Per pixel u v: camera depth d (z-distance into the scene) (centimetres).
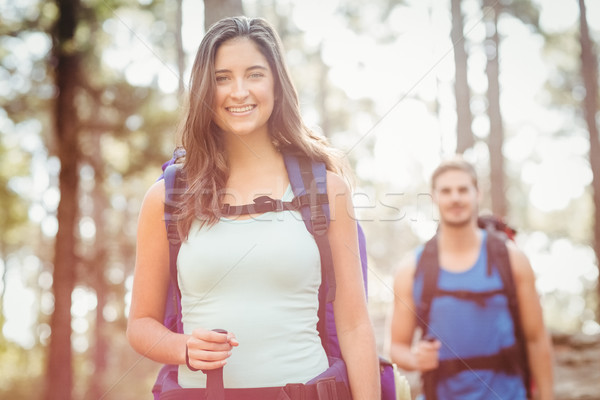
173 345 173
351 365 186
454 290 278
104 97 1219
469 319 277
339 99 2153
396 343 291
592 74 1669
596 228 1591
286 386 172
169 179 187
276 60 192
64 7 1142
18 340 2353
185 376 180
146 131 1204
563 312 3181
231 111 187
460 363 275
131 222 2080
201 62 189
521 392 275
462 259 283
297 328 178
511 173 2642
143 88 1232
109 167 1280
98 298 1772
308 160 194
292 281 177
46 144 1562
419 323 285
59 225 1146
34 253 2847
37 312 2675
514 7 1683
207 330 165
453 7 1491
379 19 1977
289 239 178
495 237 288
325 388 174
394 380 206
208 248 177
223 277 176
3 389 1784
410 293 288
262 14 1959
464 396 275
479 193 298
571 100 2181
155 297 187
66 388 1114
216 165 187
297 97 197
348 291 189
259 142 192
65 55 1153
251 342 175
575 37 1922
